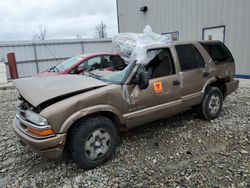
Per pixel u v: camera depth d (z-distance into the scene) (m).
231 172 2.87
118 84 3.24
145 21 15.41
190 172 2.91
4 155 3.60
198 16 11.22
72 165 3.22
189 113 5.01
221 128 4.26
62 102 2.80
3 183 2.88
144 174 2.91
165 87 3.68
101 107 3.01
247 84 8.37
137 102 3.38
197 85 4.20
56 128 2.72
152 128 4.38
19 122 3.18
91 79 3.44
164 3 13.41
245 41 9.23
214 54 4.69
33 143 2.71
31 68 15.80
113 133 3.19
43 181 2.88
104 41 17.83
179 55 3.96
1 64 12.61
